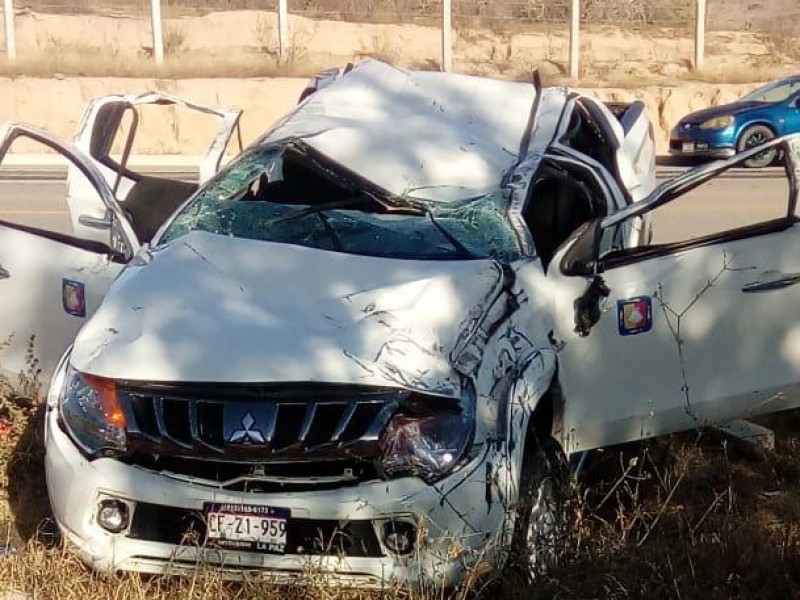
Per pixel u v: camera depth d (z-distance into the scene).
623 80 25.44
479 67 27.27
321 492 3.79
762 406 5.00
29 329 5.31
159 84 22.08
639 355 4.74
